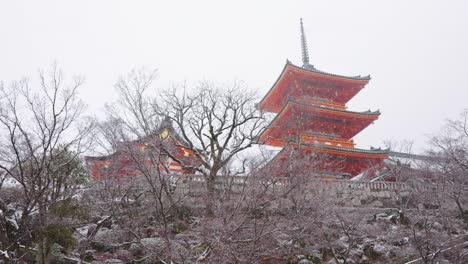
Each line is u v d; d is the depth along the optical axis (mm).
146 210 20812
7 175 19047
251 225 16516
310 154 30609
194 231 17984
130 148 17406
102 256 19156
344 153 36062
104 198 19906
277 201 19406
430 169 34219
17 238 16062
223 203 16953
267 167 21516
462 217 26531
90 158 21812
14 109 17125
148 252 16281
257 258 16094
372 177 40156
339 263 19812
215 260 14461
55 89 21000
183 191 23484
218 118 25797
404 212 24125
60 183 18734
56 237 17828
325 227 21766
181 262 15070
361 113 39938
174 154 24203
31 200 16891
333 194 26109
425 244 20391
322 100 43562
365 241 23625
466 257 20719
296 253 20656
